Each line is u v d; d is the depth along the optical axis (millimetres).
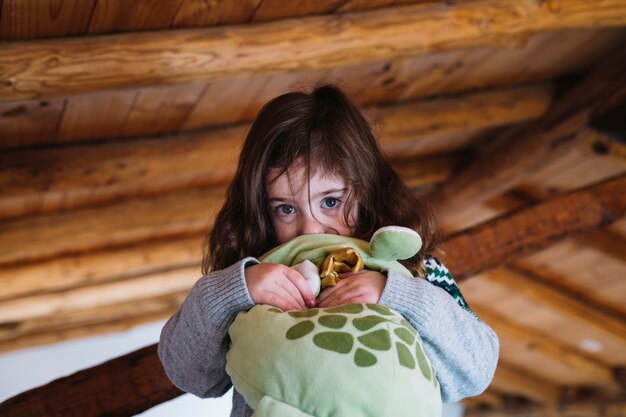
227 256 1485
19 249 4043
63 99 2975
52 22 2410
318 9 2875
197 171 3691
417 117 4094
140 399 2303
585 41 3773
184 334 1321
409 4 3010
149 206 4266
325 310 1217
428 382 1188
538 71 4090
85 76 2510
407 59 3553
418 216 1511
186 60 2645
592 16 3129
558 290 6266
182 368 1353
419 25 2980
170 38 2629
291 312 1223
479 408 9680
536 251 3244
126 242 4797
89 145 3580
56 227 4109
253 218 1414
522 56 3836
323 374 1127
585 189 3426
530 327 7285
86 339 6992
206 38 2682
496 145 4734
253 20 2799
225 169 3982
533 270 6199
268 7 2748
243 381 1180
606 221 3359
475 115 4160
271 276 1271
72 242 4121
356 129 1451
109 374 2311
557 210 3322
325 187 1372
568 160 4617
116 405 2291
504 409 9320
